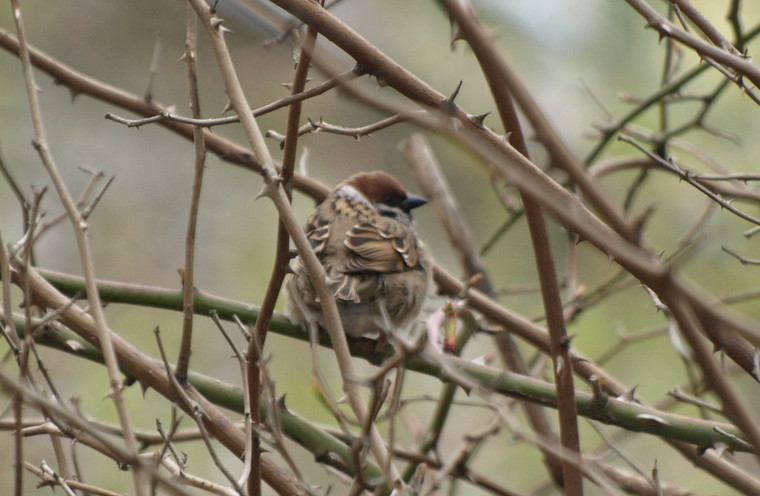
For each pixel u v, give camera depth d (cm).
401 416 1038
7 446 1059
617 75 1419
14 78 1424
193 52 630
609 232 588
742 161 1264
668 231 1315
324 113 1695
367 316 948
